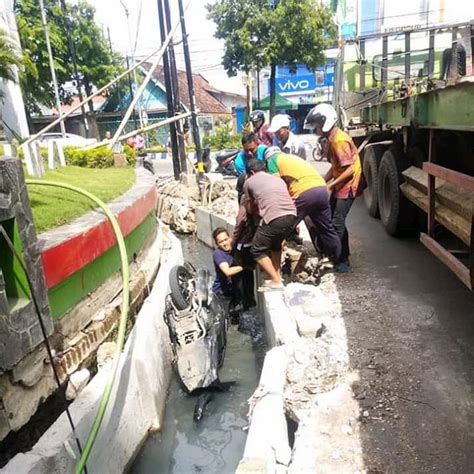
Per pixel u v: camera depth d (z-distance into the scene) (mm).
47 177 6512
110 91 25906
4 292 2527
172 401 4293
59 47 19594
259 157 5395
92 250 3830
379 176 6293
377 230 6402
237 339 5391
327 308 3994
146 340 4016
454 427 2621
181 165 13242
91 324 3846
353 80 8742
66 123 27750
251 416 2904
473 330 3619
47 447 2646
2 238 2621
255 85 34969
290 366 3258
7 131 8492
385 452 2471
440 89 3580
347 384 3035
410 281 4613
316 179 4613
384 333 3645
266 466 2369
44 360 3029
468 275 3188
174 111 13000
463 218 3525
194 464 3561
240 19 21484
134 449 3545
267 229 4496
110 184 6379
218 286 5910
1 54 5492
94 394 3121
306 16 20812
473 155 3797
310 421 2730
